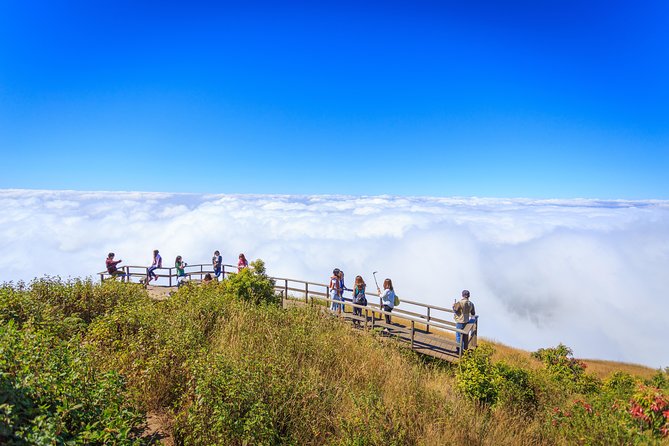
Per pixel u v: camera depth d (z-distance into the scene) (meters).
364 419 5.85
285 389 6.16
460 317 11.20
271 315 10.54
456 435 6.16
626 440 6.77
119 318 8.56
